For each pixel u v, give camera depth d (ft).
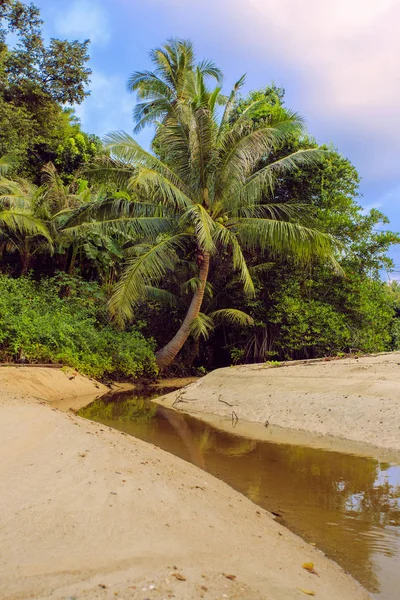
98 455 15.02
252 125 52.70
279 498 15.35
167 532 9.54
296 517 13.64
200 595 6.93
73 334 46.24
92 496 10.96
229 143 47.62
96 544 8.39
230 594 7.15
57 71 85.56
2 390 30.30
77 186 75.10
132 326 58.44
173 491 12.80
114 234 64.64
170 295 58.13
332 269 59.52
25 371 37.22
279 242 50.83
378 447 22.47
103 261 61.21
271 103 69.00
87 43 88.02
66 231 53.72
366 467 19.15
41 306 49.60
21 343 41.16
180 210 50.19
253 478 17.60
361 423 25.20
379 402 26.73
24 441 16.08
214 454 21.30
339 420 26.30
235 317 57.47
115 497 11.11
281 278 60.90
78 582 6.88
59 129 88.53
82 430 19.06
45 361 42.24
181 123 49.42
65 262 62.08
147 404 37.55
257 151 47.26
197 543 9.30
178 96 55.36
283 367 39.60
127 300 48.57
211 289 60.08
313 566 9.75
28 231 55.01
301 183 63.00
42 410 23.12
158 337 62.34
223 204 50.57
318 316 57.31
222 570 8.21
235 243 48.44
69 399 37.14
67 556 7.75
